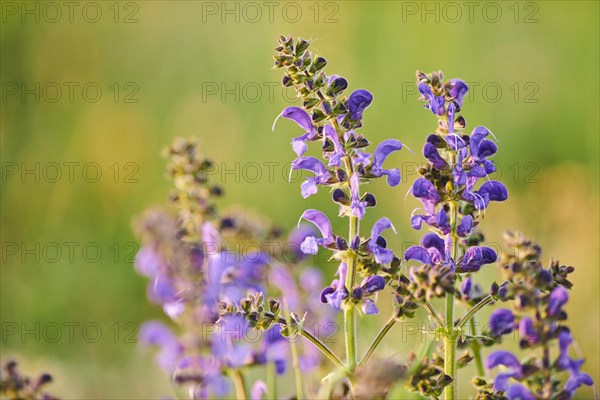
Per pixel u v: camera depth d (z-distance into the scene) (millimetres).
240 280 6484
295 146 5887
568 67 16375
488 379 6066
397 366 5312
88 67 16781
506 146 15844
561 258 12734
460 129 5934
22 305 13273
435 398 5559
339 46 17188
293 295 7531
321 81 5648
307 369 7180
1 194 15055
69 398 10719
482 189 5820
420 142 15469
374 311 5625
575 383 5199
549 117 16031
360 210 5629
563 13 16891
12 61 16547
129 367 11398
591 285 12156
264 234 7742
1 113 16203
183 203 6645
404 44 16906
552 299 5230
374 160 5754
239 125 16234
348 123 5664
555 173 14945
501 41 16984
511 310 5754
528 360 5312
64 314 13000
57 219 14820
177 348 6527
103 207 14969
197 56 17156
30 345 12094
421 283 5414
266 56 17078
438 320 5711
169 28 17297
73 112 16391
